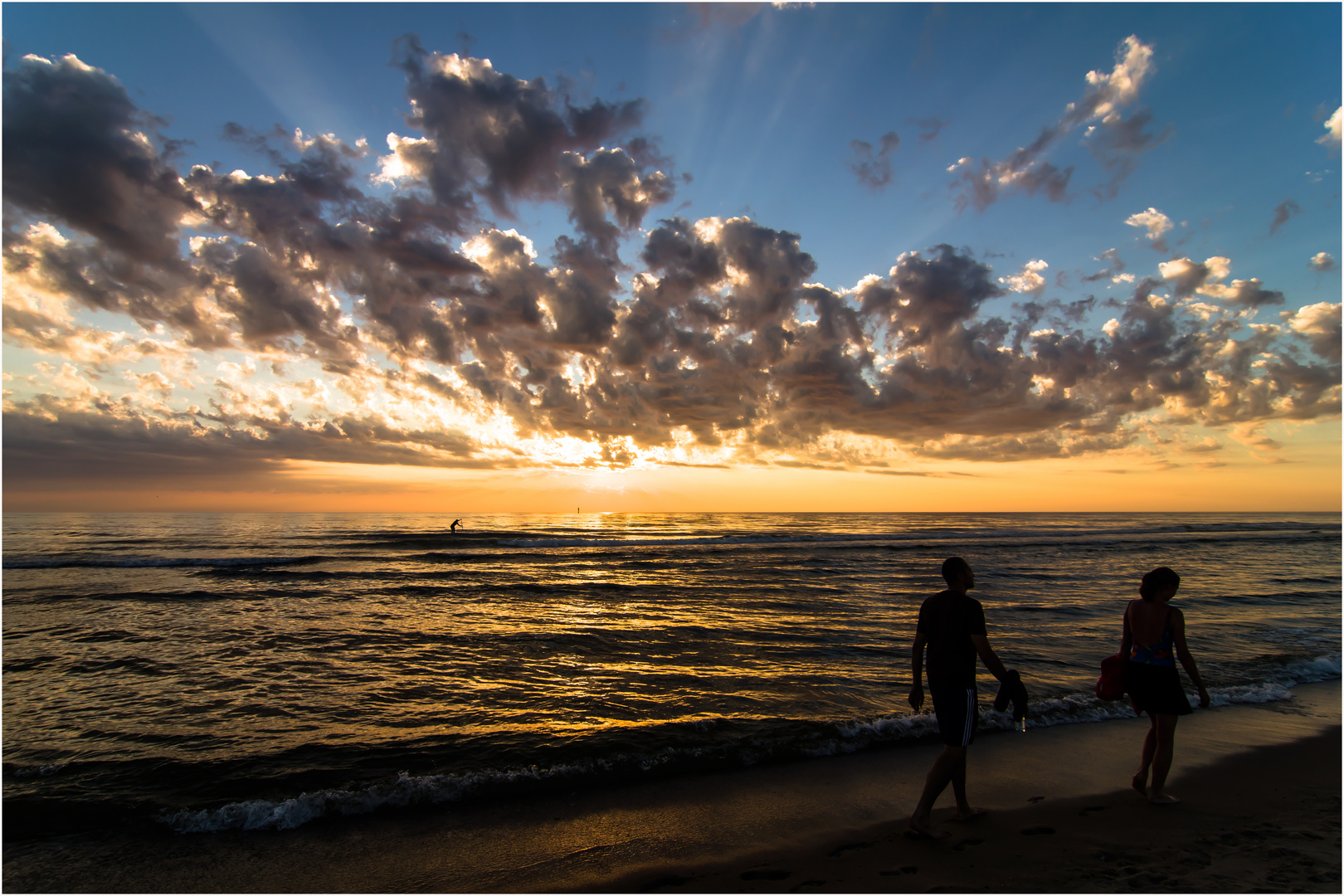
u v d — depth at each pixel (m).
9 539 40.84
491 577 19.94
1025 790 4.45
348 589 16.77
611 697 6.95
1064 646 9.28
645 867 3.44
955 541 38.88
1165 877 3.15
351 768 4.95
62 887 3.30
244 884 3.32
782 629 10.95
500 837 3.83
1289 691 7.10
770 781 4.66
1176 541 38.81
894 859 3.44
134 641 9.99
